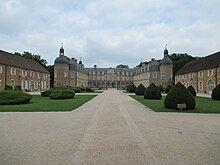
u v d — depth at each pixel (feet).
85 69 379.14
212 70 163.94
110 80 407.64
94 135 29.01
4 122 38.55
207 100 96.78
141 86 140.77
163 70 277.23
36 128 33.35
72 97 103.24
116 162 19.13
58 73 273.75
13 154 21.09
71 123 37.78
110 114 49.52
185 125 36.70
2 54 166.09
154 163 18.94
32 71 201.98
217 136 28.96
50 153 21.44
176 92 60.23
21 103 73.77
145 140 26.66
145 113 51.98
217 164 18.76
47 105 68.69
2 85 154.30
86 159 19.85
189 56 308.60
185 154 21.39
